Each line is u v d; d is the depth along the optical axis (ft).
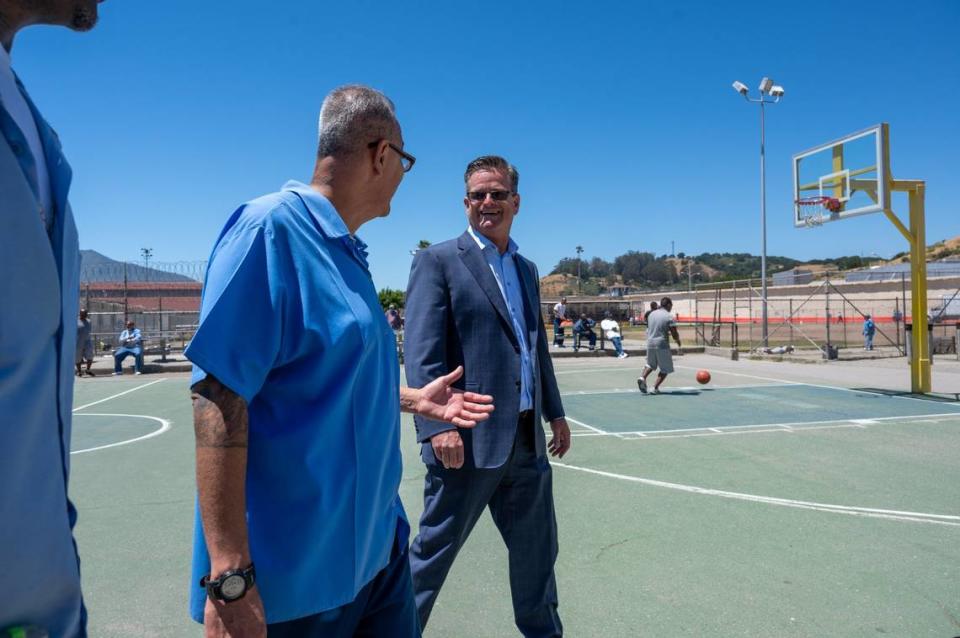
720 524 15.89
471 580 12.87
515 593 9.55
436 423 8.63
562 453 10.64
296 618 5.05
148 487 19.76
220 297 4.69
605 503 17.67
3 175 3.24
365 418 5.44
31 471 3.43
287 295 4.99
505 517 9.61
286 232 5.09
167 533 15.57
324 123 5.91
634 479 20.21
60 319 3.62
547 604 9.51
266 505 4.95
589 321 76.64
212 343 4.57
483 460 8.92
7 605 3.37
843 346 88.12
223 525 4.58
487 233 9.64
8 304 3.22
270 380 5.03
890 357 64.44
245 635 4.60
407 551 6.57
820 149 43.83
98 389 48.88
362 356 5.32
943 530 15.34
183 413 35.22
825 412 32.81
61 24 4.04
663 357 40.60
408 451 24.41
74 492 19.22
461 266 9.35
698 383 46.57
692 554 13.94
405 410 7.63
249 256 4.84
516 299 9.82
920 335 38.63
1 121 3.39
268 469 4.97
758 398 38.22
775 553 13.96
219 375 4.57
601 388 44.65
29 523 3.43
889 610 11.29
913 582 12.42
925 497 18.06
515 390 9.21
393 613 6.31
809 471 21.08
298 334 5.01
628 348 82.17
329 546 5.18
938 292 116.16
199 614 5.10
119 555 14.17
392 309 78.28
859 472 20.93
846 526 15.66
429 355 8.97
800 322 132.67
